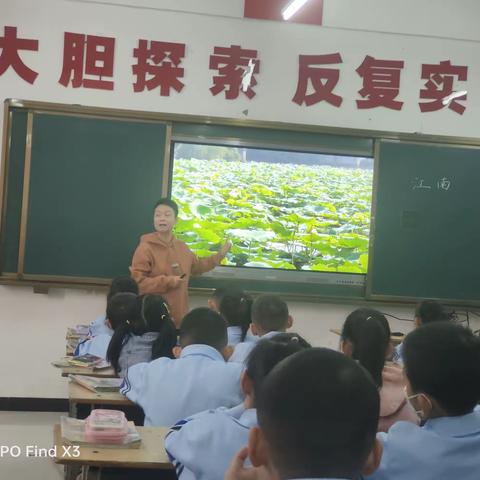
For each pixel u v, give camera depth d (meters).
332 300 4.80
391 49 4.85
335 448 0.83
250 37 4.74
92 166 4.61
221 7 4.71
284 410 0.85
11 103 4.50
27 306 4.65
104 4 4.64
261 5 4.73
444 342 1.37
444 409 1.37
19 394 4.64
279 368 0.89
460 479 1.33
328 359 0.88
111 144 4.62
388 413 1.90
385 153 4.83
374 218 4.83
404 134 4.81
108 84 4.64
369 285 4.83
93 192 4.62
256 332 2.82
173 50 4.68
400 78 4.86
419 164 4.86
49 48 4.60
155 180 4.65
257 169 4.76
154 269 4.34
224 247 4.54
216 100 4.72
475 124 4.93
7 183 4.54
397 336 4.42
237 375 2.05
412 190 4.86
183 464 1.55
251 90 4.74
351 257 4.84
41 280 4.58
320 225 4.82
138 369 2.17
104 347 2.96
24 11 4.58
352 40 4.82
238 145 4.73
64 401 4.68
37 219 4.57
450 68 4.90
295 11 4.72
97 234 4.63
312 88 4.79
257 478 1.12
